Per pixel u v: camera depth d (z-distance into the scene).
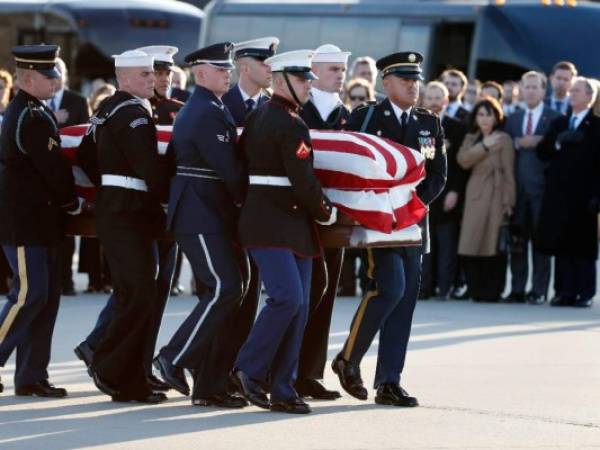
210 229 17.55
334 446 15.61
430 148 18.70
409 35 52.72
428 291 30.55
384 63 18.66
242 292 17.81
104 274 30.98
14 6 71.56
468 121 30.03
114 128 17.83
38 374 18.64
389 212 17.55
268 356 17.44
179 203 17.61
